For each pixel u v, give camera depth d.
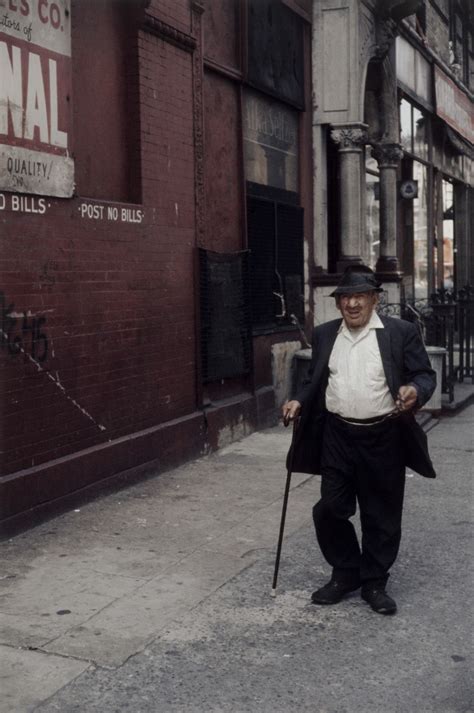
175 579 5.32
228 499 7.23
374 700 3.84
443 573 5.49
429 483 7.94
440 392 11.41
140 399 7.83
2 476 6.08
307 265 12.35
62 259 6.69
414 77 17.16
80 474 6.89
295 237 11.84
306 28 12.25
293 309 11.67
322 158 12.59
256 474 8.14
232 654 4.29
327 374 4.81
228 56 9.90
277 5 11.14
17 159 6.11
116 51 7.64
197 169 8.82
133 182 7.86
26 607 4.85
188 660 4.22
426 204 19.02
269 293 10.98
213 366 9.20
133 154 7.84
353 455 4.77
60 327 6.68
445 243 22.84
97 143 7.41
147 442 7.85
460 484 7.91
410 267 17.92
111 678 4.03
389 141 14.66
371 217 15.00
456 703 3.81
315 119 12.50
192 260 8.78
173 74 8.37
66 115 6.68
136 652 4.29
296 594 5.10
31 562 5.60
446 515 6.86
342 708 3.77
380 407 4.67
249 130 10.62
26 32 6.22
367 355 4.68
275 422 10.84
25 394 6.30
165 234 8.23
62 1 6.61
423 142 18.61
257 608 4.88
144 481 7.79
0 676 4.02
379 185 14.86
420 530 6.45
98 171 7.43
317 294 12.52
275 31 11.08
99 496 7.14
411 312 12.84
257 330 10.59
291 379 11.52
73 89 7.08
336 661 4.22
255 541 6.11
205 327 8.98
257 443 9.58
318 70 12.45
